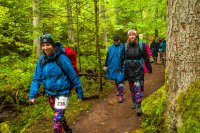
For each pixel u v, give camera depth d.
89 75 10.16
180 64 4.14
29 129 5.87
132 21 20.42
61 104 4.54
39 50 11.85
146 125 5.10
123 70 6.17
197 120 3.77
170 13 4.29
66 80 4.55
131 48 5.95
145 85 9.48
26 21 11.94
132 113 6.20
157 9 11.78
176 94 4.21
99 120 6.06
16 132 6.20
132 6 12.32
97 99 7.77
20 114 7.18
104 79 10.14
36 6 9.59
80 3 8.88
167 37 4.48
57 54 4.46
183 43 4.07
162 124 4.70
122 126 5.56
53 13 9.44
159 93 5.46
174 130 4.17
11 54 11.99
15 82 8.45
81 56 11.62
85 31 9.84
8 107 7.48
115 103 7.27
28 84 8.55
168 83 4.43
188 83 4.06
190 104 3.94
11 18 10.86
